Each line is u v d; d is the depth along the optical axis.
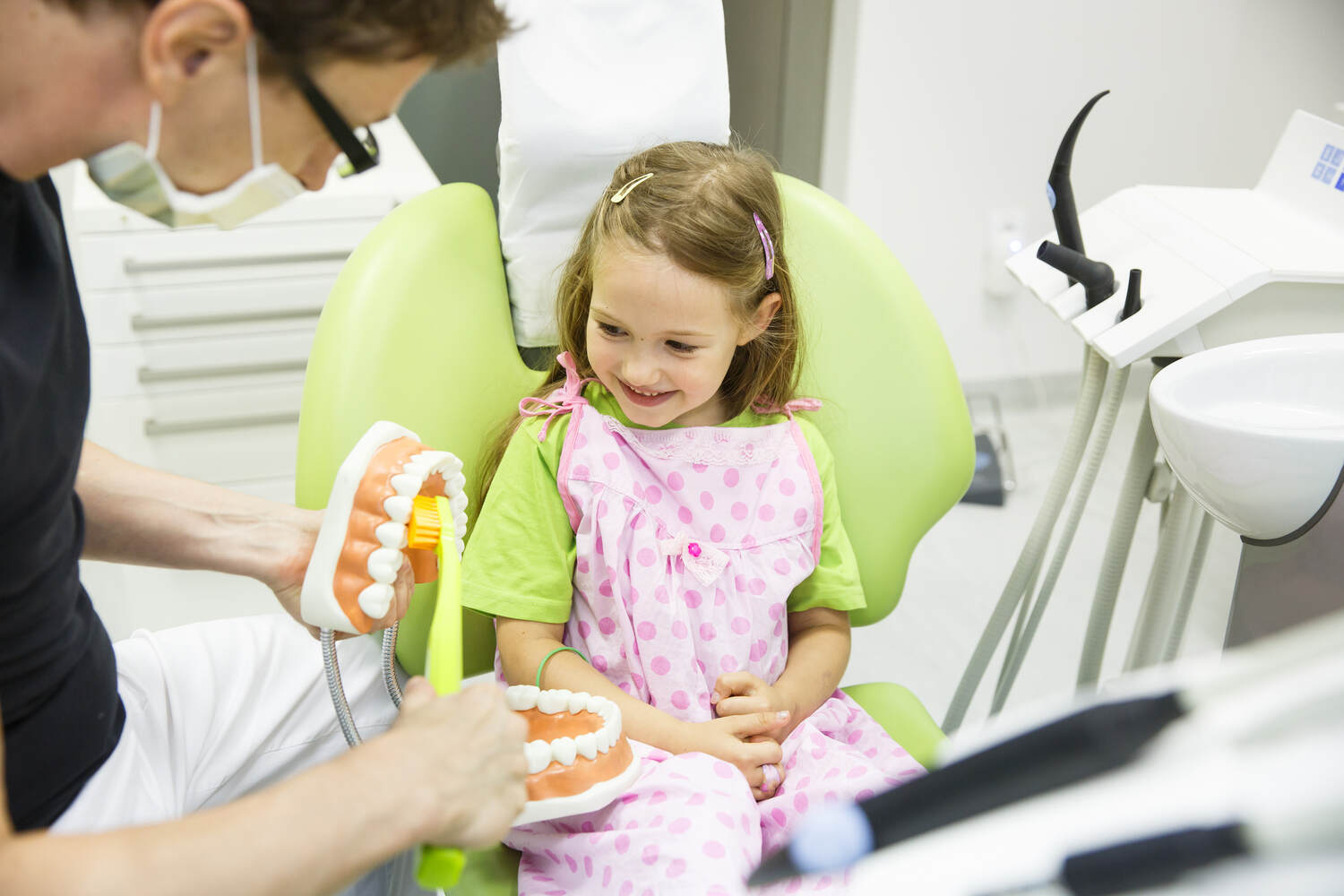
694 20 1.00
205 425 1.53
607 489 0.93
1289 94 2.22
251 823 0.46
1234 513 0.88
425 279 0.94
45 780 0.67
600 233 0.89
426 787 0.50
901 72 2.02
